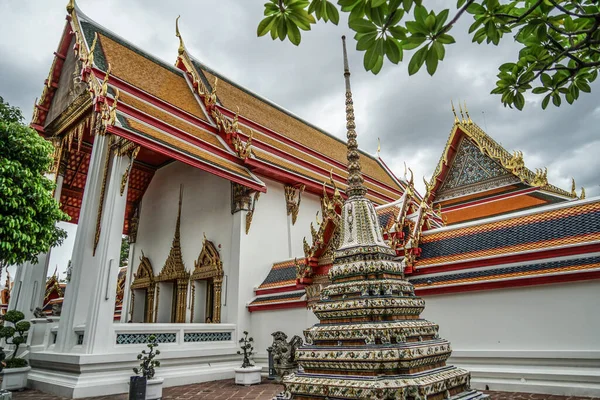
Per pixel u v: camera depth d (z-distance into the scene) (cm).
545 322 888
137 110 1394
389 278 525
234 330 1404
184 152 1355
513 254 962
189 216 1816
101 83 1397
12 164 1028
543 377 858
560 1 406
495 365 932
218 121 1780
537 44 448
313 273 1139
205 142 1565
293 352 1197
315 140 2477
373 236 556
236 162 1644
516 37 446
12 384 1143
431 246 1151
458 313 1012
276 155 1881
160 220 1962
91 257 1266
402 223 1177
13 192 1036
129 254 2050
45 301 2500
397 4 308
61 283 2816
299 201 1827
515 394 860
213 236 1662
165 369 1185
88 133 1683
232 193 1612
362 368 435
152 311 1802
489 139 2198
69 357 1059
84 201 1344
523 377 882
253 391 1062
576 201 988
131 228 2081
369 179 2580
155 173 2086
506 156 2080
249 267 1512
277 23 371
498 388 908
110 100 1325
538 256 934
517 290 938
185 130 1596
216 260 1577
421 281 1088
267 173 1686
